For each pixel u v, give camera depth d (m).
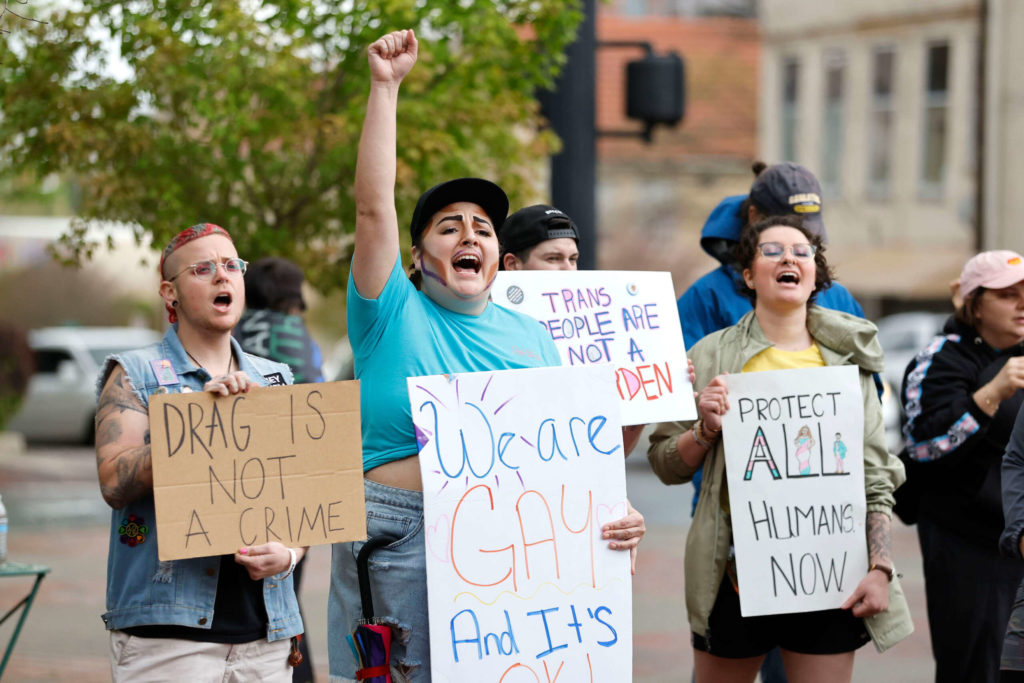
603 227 34.97
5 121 8.73
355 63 9.20
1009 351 5.82
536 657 4.41
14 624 9.36
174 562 4.27
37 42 8.59
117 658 4.34
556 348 5.02
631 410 5.54
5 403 27.72
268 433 4.25
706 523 5.46
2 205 38.06
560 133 9.87
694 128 35.59
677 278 34.53
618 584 4.54
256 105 9.22
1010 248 26.53
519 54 9.47
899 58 30.62
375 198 4.41
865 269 31.25
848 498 5.39
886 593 5.30
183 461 4.16
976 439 5.55
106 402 4.36
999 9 26.39
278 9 9.06
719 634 5.44
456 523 4.36
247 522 4.21
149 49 8.62
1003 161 26.56
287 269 7.23
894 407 19.62
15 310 34.59
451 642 4.32
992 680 5.64
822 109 32.59
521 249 5.79
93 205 8.89
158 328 35.41
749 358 5.52
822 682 5.40
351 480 4.32
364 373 4.54
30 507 16.59
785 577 5.32
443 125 9.27
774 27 33.62
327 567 12.07
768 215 5.91
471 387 4.43
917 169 30.34
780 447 5.38
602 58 36.00
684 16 38.16
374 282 4.46
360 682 4.30
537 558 4.45
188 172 8.95
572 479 4.52
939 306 29.67
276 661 4.45
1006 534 4.72
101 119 8.70
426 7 9.12
